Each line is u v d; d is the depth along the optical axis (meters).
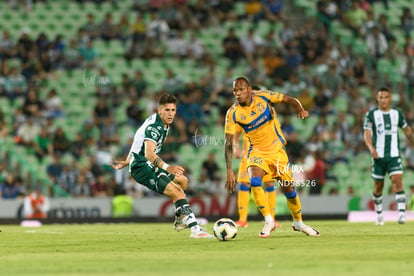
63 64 68.50
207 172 58.56
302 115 27.34
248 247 23.22
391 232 31.45
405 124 39.56
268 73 70.94
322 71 71.19
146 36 72.44
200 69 71.94
